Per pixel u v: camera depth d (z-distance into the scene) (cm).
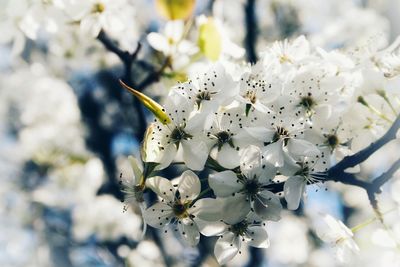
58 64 73
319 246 83
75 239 76
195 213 23
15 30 32
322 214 27
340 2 78
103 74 68
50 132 69
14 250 88
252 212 24
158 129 23
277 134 23
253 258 71
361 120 25
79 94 75
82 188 69
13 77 84
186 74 31
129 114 69
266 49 28
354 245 26
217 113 24
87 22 30
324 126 25
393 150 58
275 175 23
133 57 31
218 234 24
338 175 24
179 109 23
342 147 25
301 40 27
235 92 24
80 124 73
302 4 74
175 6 31
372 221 26
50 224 84
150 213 24
